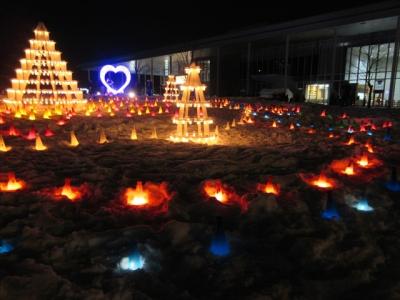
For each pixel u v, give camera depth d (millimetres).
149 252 3908
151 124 16328
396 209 5484
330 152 9523
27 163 7785
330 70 35750
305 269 3725
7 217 4859
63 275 3469
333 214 5102
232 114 22828
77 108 22969
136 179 6703
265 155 8781
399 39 26266
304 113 22719
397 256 4039
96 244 4121
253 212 5035
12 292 3027
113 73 45875
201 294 3268
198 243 4137
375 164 8227
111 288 3240
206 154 9062
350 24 29016
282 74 40719
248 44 38312
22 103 20922
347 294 3334
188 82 11031
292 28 33125
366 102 32625
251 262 3783
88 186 6051
